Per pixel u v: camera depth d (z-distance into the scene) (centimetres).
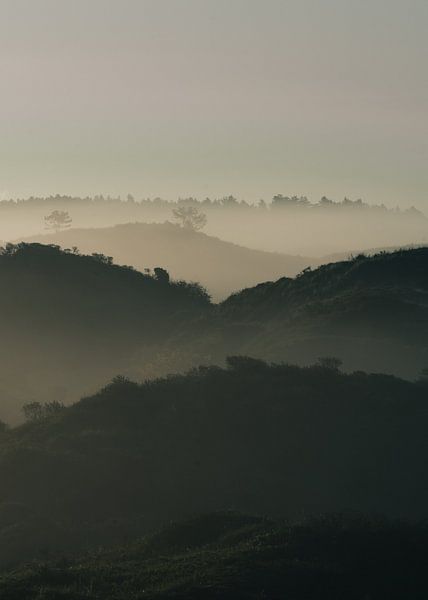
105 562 5484
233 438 8475
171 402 9288
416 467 7912
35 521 6894
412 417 8638
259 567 4719
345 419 8638
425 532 5406
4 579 4797
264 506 7431
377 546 5141
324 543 5150
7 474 7931
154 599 4284
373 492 7619
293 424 8588
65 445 8562
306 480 7838
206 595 4344
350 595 4594
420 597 4709
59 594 4353
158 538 5934
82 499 7531
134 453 8275
